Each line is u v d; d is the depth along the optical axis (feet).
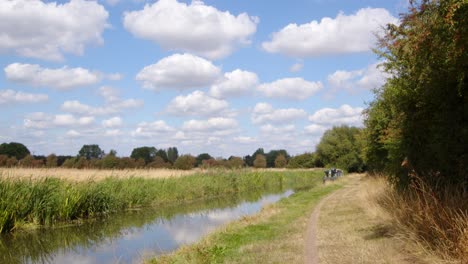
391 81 40.42
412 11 27.91
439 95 31.14
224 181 130.82
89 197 74.59
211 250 35.83
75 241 55.16
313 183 163.94
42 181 68.80
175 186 105.50
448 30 23.98
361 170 216.74
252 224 51.24
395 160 42.98
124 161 173.27
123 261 42.27
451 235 24.85
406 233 30.55
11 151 200.75
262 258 31.04
